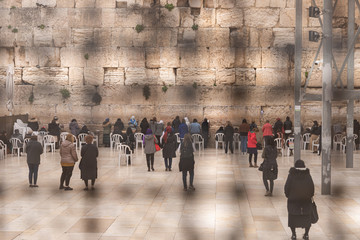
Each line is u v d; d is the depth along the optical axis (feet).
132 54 94.43
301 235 30.83
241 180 53.31
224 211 37.76
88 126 94.07
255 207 39.29
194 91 94.99
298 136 63.77
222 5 94.84
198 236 30.37
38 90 94.99
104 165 65.62
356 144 87.40
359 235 30.68
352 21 66.44
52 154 77.20
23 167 62.95
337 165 66.28
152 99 94.68
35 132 80.64
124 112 94.48
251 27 94.89
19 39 95.40
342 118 93.97
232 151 80.89
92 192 45.88
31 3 95.04
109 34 94.17
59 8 94.53
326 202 41.37
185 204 40.42
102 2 93.86
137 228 32.37
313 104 94.99
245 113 94.27
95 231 31.58
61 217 35.60
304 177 29.73
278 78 94.58
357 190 47.09
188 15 94.68
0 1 95.45
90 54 94.63
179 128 81.66
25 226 32.86
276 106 94.53
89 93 94.58
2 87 96.02
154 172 59.41
